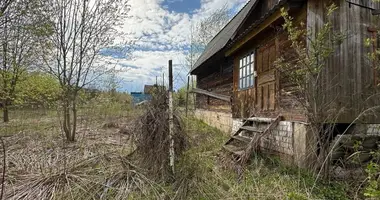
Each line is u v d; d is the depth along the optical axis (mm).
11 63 8531
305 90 3697
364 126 4258
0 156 5020
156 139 3879
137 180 3666
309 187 3367
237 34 7117
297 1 4254
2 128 8570
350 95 4203
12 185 3590
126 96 12102
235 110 7621
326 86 4035
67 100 6949
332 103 4035
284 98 4809
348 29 4293
